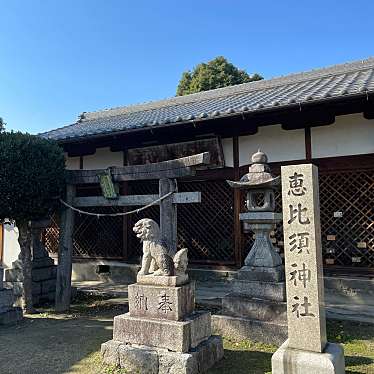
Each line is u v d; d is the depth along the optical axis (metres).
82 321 6.60
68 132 12.09
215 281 9.20
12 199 6.55
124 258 10.52
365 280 7.61
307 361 3.65
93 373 4.29
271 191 5.94
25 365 4.61
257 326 5.36
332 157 8.00
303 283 3.89
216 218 9.55
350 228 8.06
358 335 5.50
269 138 8.69
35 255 8.17
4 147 6.50
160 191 6.46
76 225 11.45
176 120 8.43
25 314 7.16
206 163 6.07
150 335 4.34
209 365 4.41
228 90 13.75
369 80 8.13
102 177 7.05
